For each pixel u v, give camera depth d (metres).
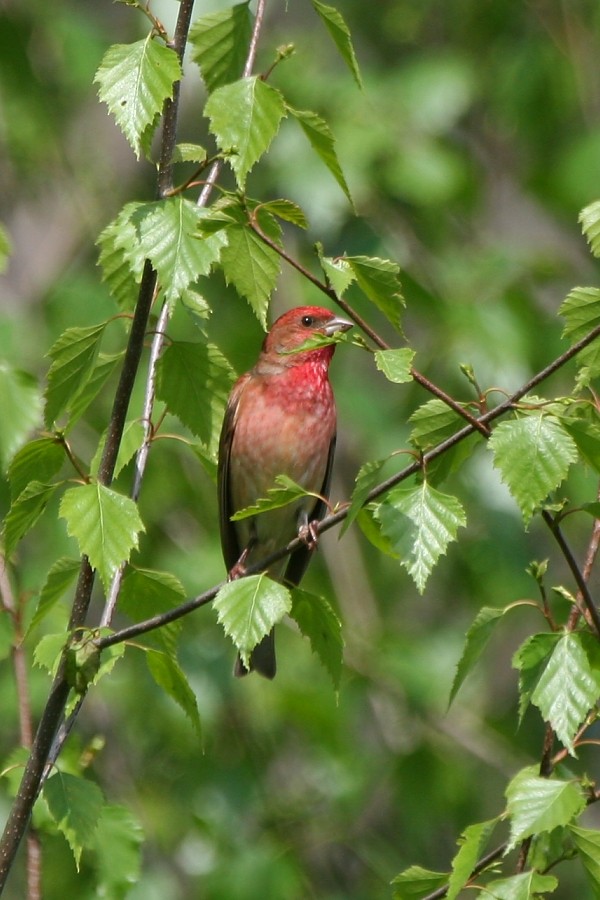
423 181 14.59
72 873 12.36
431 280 14.92
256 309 6.93
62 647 6.95
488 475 14.64
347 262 6.72
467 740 14.88
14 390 9.74
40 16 15.66
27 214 16.61
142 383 14.01
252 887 13.07
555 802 6.36
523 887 6.46
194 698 7.14
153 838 13.54
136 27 14.20
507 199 17.95
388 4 16.69
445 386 14.49
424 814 14.55
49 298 14.91
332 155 6.98
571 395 6.98
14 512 6.81
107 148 16.78
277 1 15.84
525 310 15.02
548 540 15.28
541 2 16.53
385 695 14.59
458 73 15.38
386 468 14.19
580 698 6.42
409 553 6.50
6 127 15.43
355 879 14.23
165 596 7.67
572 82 16.27
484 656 16.00
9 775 8.27
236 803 13.70
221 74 8.11
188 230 6.56
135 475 7.73
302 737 14.38
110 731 13.95
